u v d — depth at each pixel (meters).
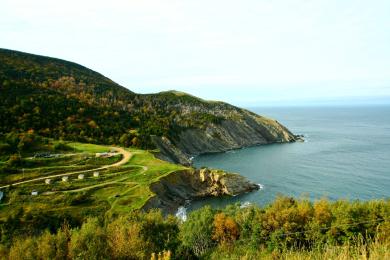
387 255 17.52
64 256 29.25
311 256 24.16
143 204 84.19
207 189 110.56
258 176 126.94
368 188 103.69
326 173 124.88
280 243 40.09
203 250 48.09
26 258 29.11
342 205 47.25
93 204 83.06
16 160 98.94
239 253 38.03
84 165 107.19
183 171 113.56
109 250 28.91
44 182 92.19
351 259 19.11
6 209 75.06
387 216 41.22
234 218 56.91
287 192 105.56
